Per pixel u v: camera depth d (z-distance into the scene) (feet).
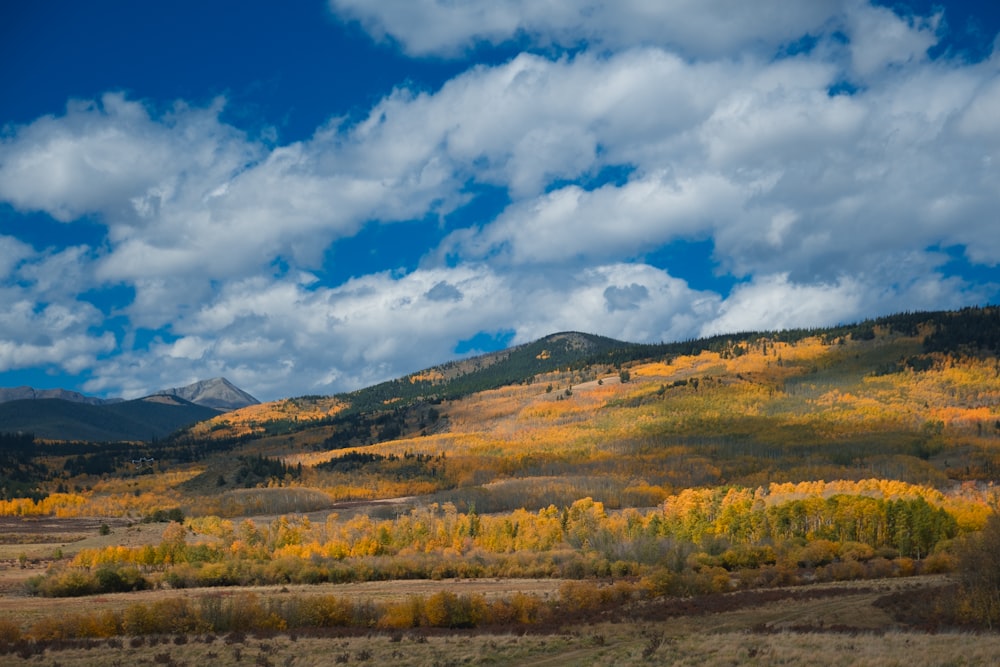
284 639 211.61
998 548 225.15
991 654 148.97
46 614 275.18
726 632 216.13
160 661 182.70
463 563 424.05
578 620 247.29
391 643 203.62
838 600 268.41
